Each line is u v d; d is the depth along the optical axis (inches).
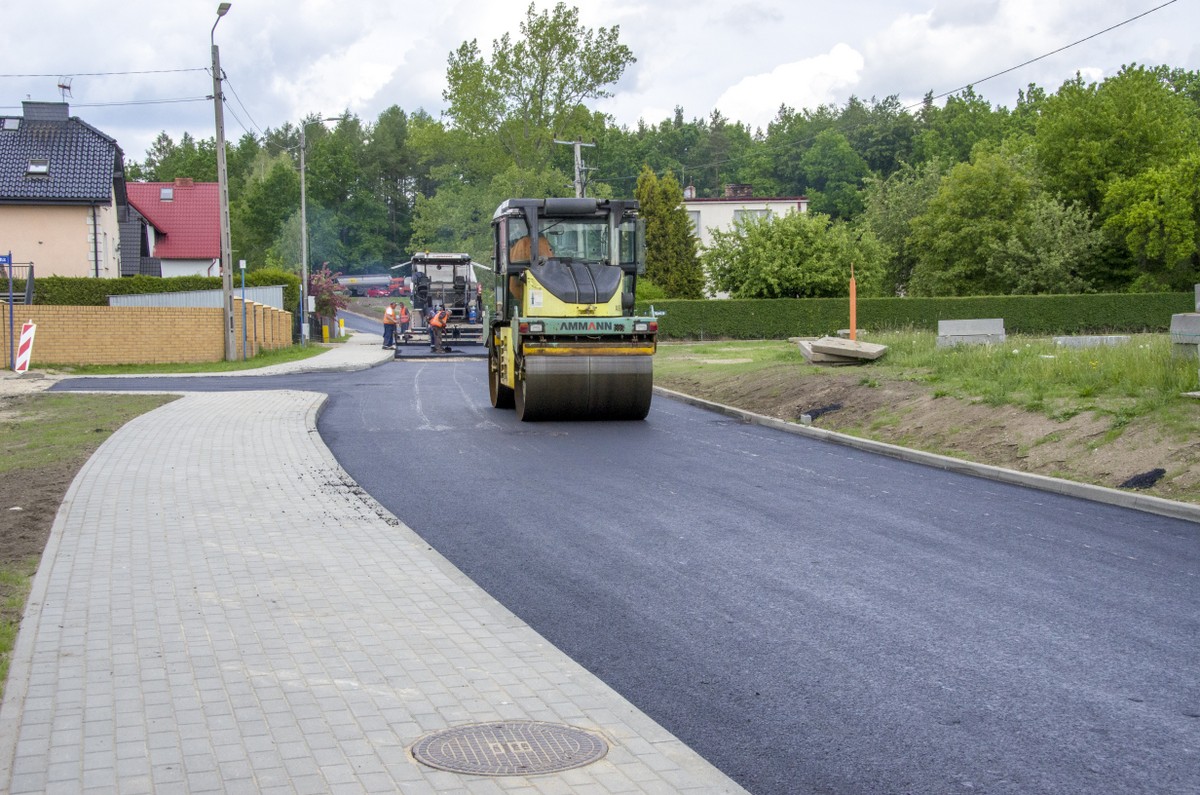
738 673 231.5
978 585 302.5
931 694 218.7
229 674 218.1
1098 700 215.2
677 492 451.5
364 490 449.4
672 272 2605.8
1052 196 2353.6
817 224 2033.7
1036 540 359.3
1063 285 2121.1
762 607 281.3
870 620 269.9
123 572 301.9
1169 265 2137.1
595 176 4402.1
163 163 5167.3
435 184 4960.6
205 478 465.1
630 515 402.3
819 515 402.6
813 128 4958.2
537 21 2662.4
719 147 5324.8
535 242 725.9
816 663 237.8
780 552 343.0
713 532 372.8
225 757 176.9
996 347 794.2
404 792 164.7
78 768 171.8
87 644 236.2
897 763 185.3
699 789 167.8
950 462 520.4
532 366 685.9
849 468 518.9
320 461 516.7
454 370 1243.8
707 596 291.7
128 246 2185.0
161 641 239.3
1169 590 296.4
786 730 199.9
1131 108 2365.9
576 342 695.7
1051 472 478.6
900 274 2566.4
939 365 751.7
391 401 843.4
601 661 239.1
